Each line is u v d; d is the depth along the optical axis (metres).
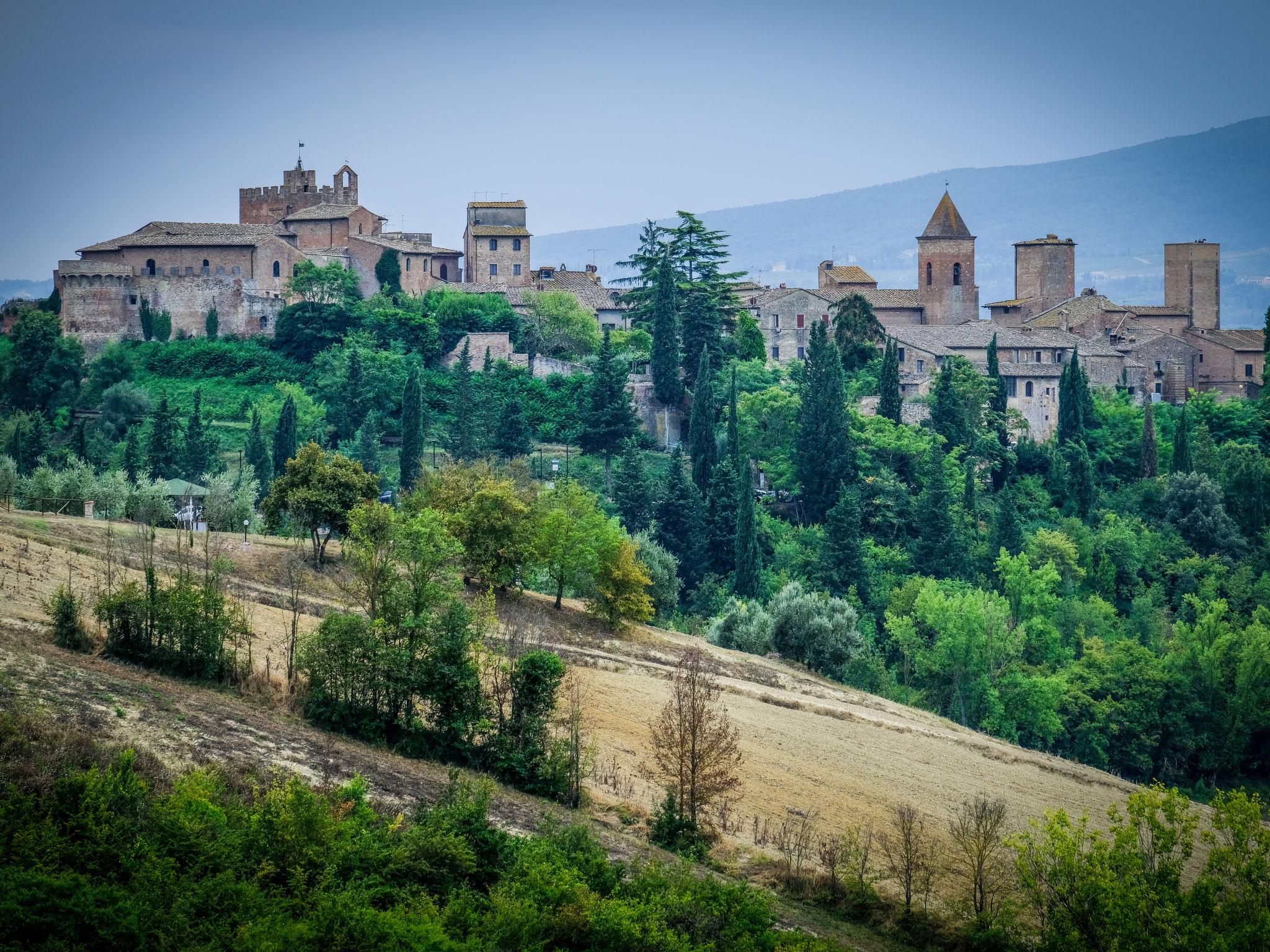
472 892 86.00
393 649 114.00
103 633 115.44
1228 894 96.75
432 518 126.44
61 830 78.31
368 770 102.69
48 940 69.69
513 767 111.25
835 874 106.19
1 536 142.38
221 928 73.56
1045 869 101.12
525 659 115.69
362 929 75.44
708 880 93.25
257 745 100.69
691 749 112.00
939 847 118.44
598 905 84.94
